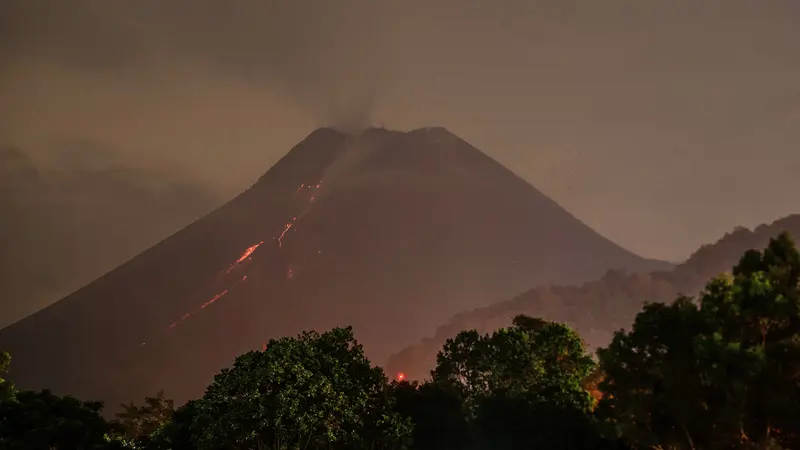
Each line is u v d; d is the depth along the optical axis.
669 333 35.09
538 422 48.09
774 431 32.81
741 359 31.41
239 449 47.91
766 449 31.81
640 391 35.72
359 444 49.38
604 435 36.97
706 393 33.56
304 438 47.62
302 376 45.78
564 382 52.09
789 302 32.59
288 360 46.06
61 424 56.81
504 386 55.62
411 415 55.72
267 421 45.19
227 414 45.50
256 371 45.91
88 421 59.44
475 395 57.22
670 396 34.16
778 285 33.78
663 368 34.78
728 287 35.19
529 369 54.84
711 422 33.41
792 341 32.69
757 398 31.83
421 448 54.84
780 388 31.58
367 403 51.28
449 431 54.78
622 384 36.19
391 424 50.84
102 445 58.00
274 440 47.59
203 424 48.56
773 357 32.22
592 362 54.72
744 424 32.78
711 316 34.38
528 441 47.66
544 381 52.72
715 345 32.06
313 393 45.66
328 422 46.53
